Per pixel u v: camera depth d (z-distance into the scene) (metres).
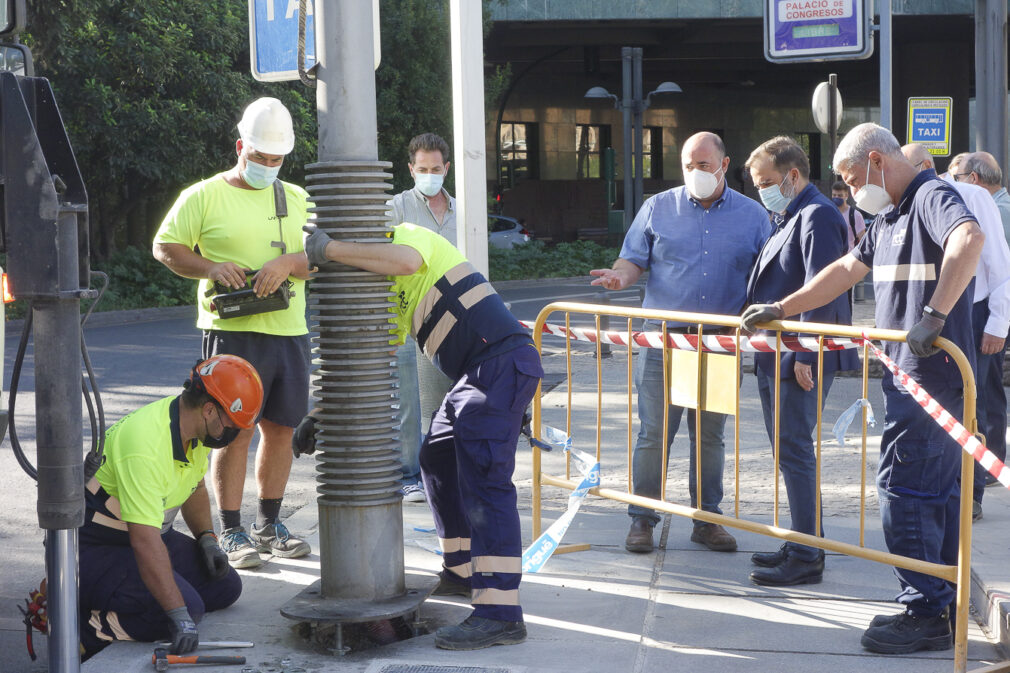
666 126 47.28
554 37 36.28
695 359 5.29
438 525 5.03
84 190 3.56
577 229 44.19
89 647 4.58
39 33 18.97
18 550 5.95
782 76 46.47
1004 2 12.67
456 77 6.21
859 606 4.89
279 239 5.60
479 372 4.45
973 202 6.22
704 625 4.65
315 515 6.55
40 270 3.37
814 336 5.17
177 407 4.43
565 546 5.74
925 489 4.33
